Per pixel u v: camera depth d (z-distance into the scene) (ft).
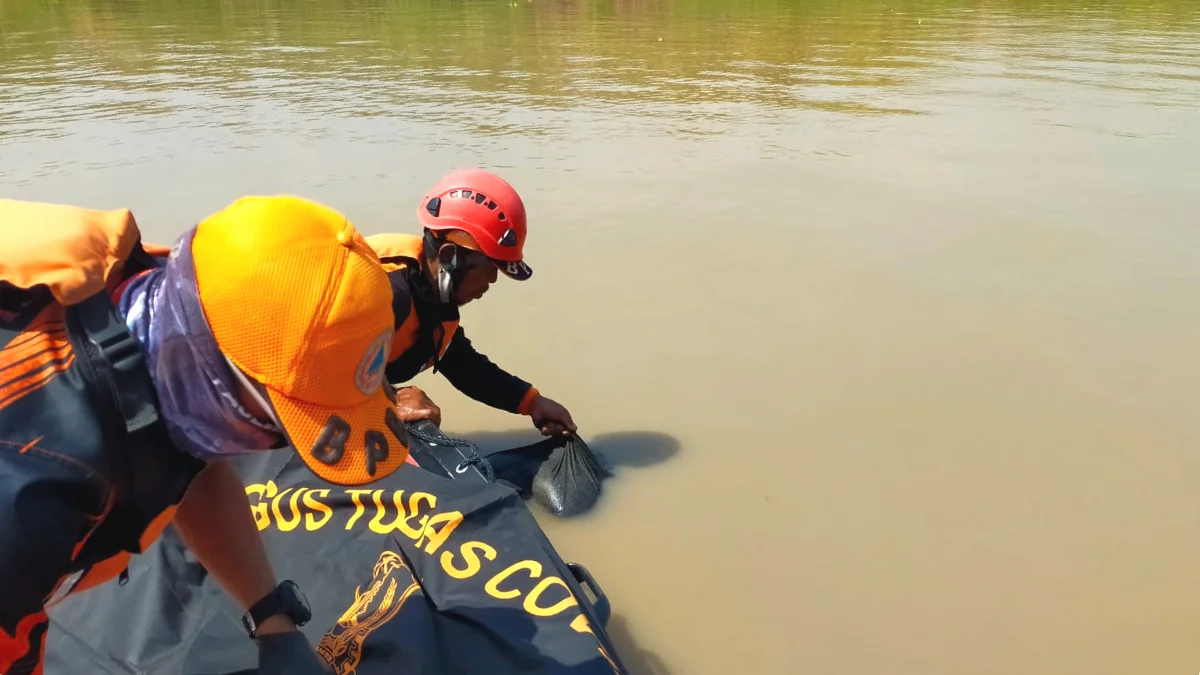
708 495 9.55
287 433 4.46
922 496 9.50
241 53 32.99
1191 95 27.07
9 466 4.16
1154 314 13.28
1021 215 17.20
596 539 9.00
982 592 8.28
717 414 10.89
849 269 14.74
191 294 4.38
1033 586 8.34
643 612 8.11
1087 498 9.44
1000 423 10.68
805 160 20.39
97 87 26.78
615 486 9.67
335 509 8.75
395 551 8.22
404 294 8.73
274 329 4.35
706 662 7.60
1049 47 35.45
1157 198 18.22
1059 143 22.06
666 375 11.70
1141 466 9.93
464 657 7.13
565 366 11.88
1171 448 10.22
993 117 24.39
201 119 23.08
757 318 13.12
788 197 18.01
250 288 4.33
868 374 11.70
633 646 7.75
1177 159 20.80
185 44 35.06
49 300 4.53
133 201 17.03
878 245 15.71
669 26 41.91
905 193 18.34
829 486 9.66
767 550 8.80
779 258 15.14
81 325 4.43
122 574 6.56
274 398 4.43
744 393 11.31
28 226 4.60
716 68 30.91
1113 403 11.06
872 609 8.11
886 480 9.75
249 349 4.36
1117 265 15.01
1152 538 8.90
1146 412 10.88
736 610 8.11
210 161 19.53
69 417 4.32
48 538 4.21
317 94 26.02
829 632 7.88
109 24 40.55
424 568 8.05
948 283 14.25
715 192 18.21
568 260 15.02
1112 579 8.41
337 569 8.22
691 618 8.04
